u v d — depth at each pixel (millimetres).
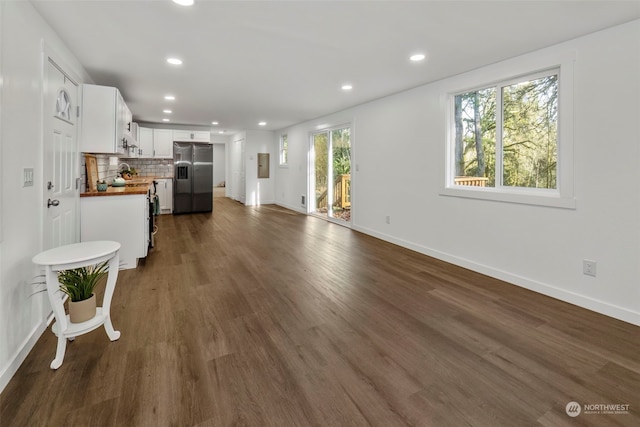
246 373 1819
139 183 5070
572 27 2449
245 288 3090
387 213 4938
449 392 1675
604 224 2523
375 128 5098
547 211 2887
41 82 2225
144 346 2078
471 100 3701
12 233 1809
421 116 4199
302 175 7777
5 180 1731
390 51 2969
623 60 2377
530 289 3043
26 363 1880
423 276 3430
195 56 3139
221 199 10852
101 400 1591
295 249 4535
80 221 3338
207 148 7902
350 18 2355
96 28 2510
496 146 3393
